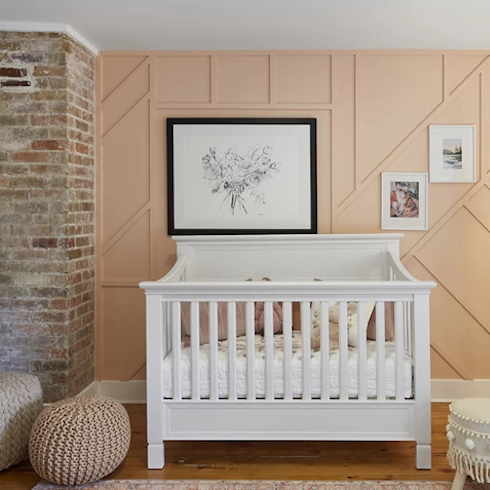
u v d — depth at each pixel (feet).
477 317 13.23
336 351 10.18
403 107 13.19
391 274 12.39
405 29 11.84
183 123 13.19
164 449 10.63
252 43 12.76
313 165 13.17
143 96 13.26
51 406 9.46
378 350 9.59
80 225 12.45
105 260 13.38
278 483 9.21
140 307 13.41
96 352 13.43
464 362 13.29
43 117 11.68
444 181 13.15
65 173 11.69
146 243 13.37
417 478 9.38
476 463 8.25
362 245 12.83
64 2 10.40
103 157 13.30
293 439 9.61
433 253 13.24
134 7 10.63
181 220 13.29
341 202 13.25
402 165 13.21
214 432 9.69
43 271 11.71
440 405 13.03
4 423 9.52
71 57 11.85
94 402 9.56
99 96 13.24
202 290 9.57
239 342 11.23
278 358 9.90
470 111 13.12
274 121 13.16
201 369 9.78
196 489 9.00
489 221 13.16
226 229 13.28
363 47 13.02
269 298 9.61
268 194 13.24
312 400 9.62
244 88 13.24
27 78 11.66
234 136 13.20
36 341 11.75
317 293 9.56
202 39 12.48
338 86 13.19
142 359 13.43
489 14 11.01
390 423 9.61
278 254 12.94
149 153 13.30
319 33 12.10
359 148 13.20
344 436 9.61
